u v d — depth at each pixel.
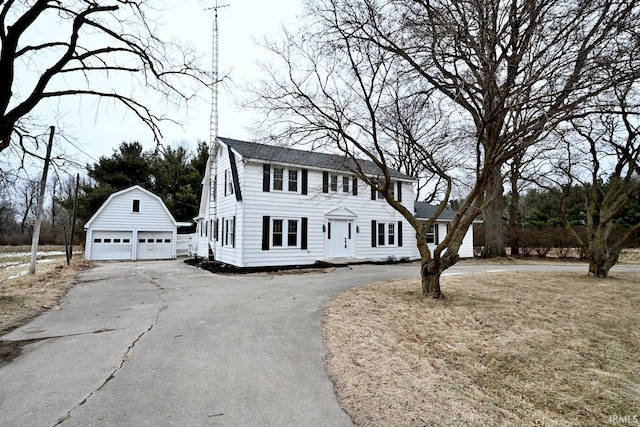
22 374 3.97
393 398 3.43
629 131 10.52
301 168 16.44
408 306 7.11
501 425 3.09
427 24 6.45
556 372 4.47
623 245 11.62
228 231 16.48
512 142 7.00
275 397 3.43
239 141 17.78
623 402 3.78
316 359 4.43
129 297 8.67
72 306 7.62
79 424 2.94
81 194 26.55
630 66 6.12
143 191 22.22
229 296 8.62
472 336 5.54
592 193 12.23
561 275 11.95
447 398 3.52
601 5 5.78
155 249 22.50
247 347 4.88
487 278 10.86
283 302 7.75
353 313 6.62
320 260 16.72
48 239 35.62
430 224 8.05
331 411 3.16
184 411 3.15
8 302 7.54
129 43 8.39
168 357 4.50
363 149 7.81
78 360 4.40
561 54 6.04
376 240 18.84
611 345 5.45
